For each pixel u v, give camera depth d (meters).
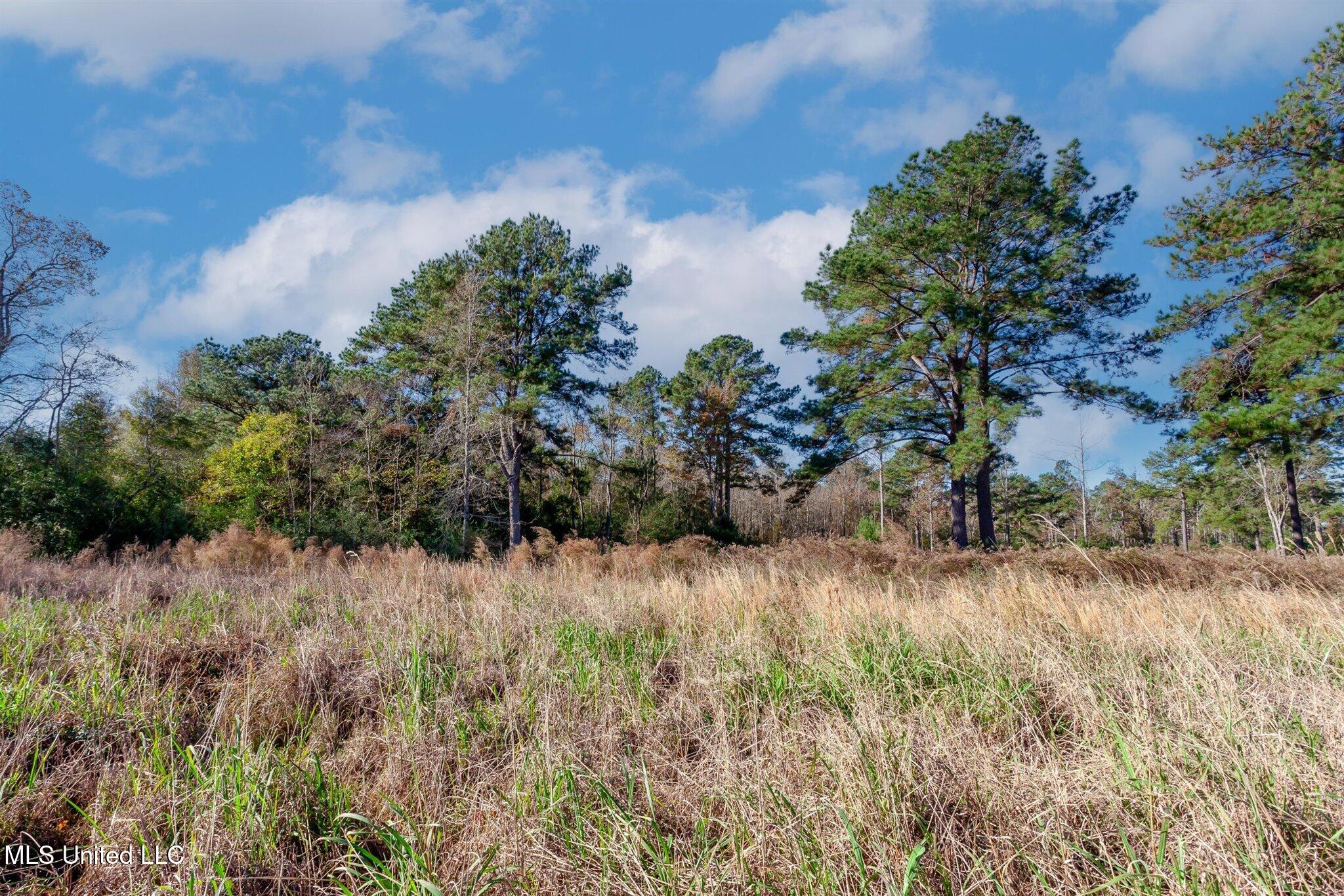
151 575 8.31
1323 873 2.13
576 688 4.21
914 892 2.20
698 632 5.76
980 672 4.20
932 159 21.28
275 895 2.38
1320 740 2.86
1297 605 5.69
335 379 29.17
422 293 26.17
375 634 5.07
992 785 2.75
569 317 26.56
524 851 2.49
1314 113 15.76
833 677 4.22
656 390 40.12
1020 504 45.16
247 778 2.85
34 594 6.74
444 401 27.53
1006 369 21.98
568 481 34.16
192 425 22.34
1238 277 16.72
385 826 2.70
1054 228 20.17
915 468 32.09
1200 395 16.78
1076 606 5.61
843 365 22.70
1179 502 39.47
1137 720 3.07
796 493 24.73
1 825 2.63
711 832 2.72
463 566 11.20
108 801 2.84
